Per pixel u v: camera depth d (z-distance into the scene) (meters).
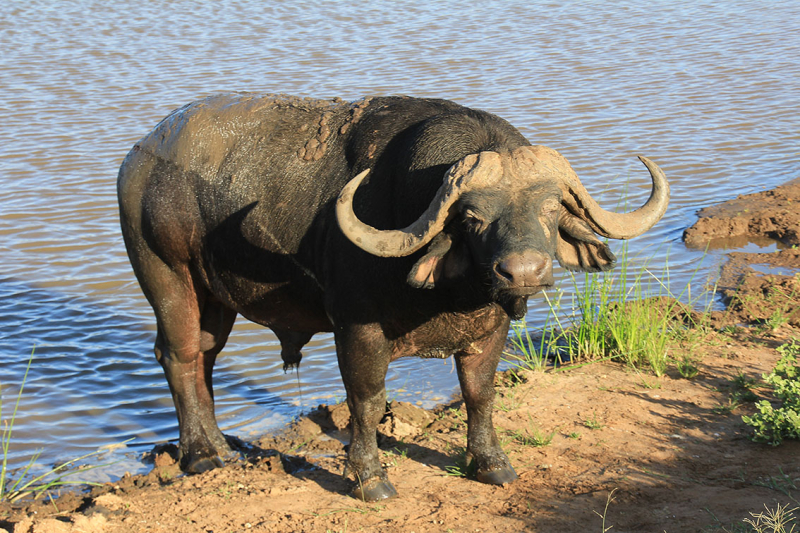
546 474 16.05
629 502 14.86
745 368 20.23
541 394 19.56
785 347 20.28
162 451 18.77
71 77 54.28
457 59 58.62
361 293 14.59
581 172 36.06
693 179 35.75
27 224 32.06
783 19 71.88
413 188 14.23
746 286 25.33
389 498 15.52
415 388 21.42
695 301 24.89
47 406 20.94
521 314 12.87
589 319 22.41
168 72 55.31
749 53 59.12
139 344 24.27
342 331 15.00
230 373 22.69
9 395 21.38
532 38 66.38
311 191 15.79
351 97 47.75
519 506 14.97
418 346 15.28
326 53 61.03
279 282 16.31
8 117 45.38
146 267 17.52
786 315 23.14
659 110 45.66
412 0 87.50
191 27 73.00
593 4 83.06
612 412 18.44
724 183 35.38
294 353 18.16
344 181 15.45
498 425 18.12
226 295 17.17
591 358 21.69
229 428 19.86
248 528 14.73
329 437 18.97
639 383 19.91
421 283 13.14
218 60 59.03
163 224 17.02
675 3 82.81
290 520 14.90
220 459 18.02
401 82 51.91
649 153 38.72
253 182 16.34
